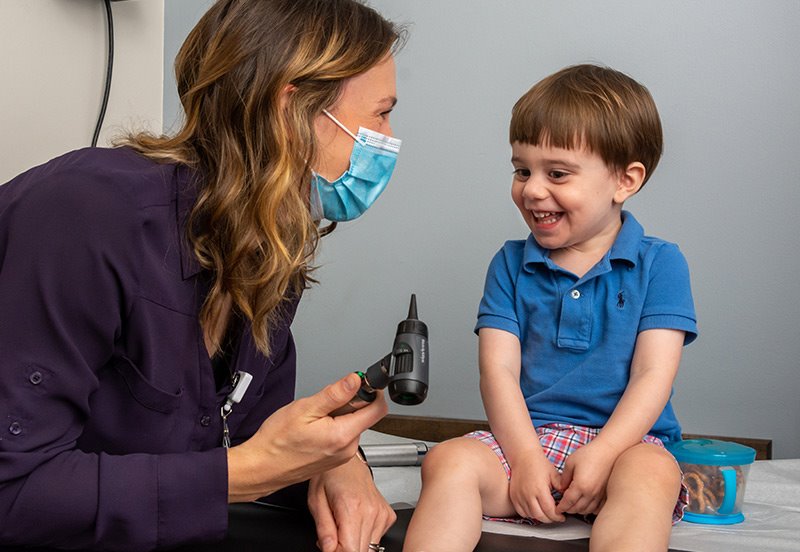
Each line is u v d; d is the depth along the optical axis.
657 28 2.04
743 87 1.99
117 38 1.46
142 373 0.91
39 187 0.86
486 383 1.35
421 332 0.87
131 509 0.83
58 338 0.84
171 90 2.44
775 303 1.98
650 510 1.05
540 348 1.38
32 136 1.34
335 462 0.88
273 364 1.16
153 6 1.51
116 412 0.92
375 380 0.86
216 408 1.00
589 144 1.31
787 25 1.95
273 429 0.87
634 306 1.34
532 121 1.33
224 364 1.04
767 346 1.99
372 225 2.27
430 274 2.23
